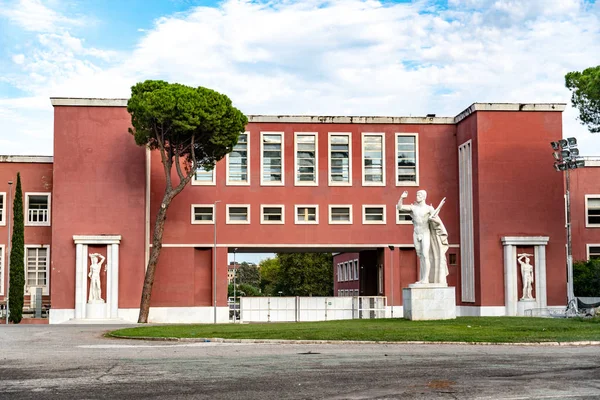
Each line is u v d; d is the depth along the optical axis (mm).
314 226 63312
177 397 15898
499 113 60594
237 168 63281
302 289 126188
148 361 22188
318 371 19531
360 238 63469
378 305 62875
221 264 62094
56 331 39719
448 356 23000
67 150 59375
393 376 18562
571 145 49656
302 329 33531
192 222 62031
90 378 18609
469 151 62094
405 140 64625
